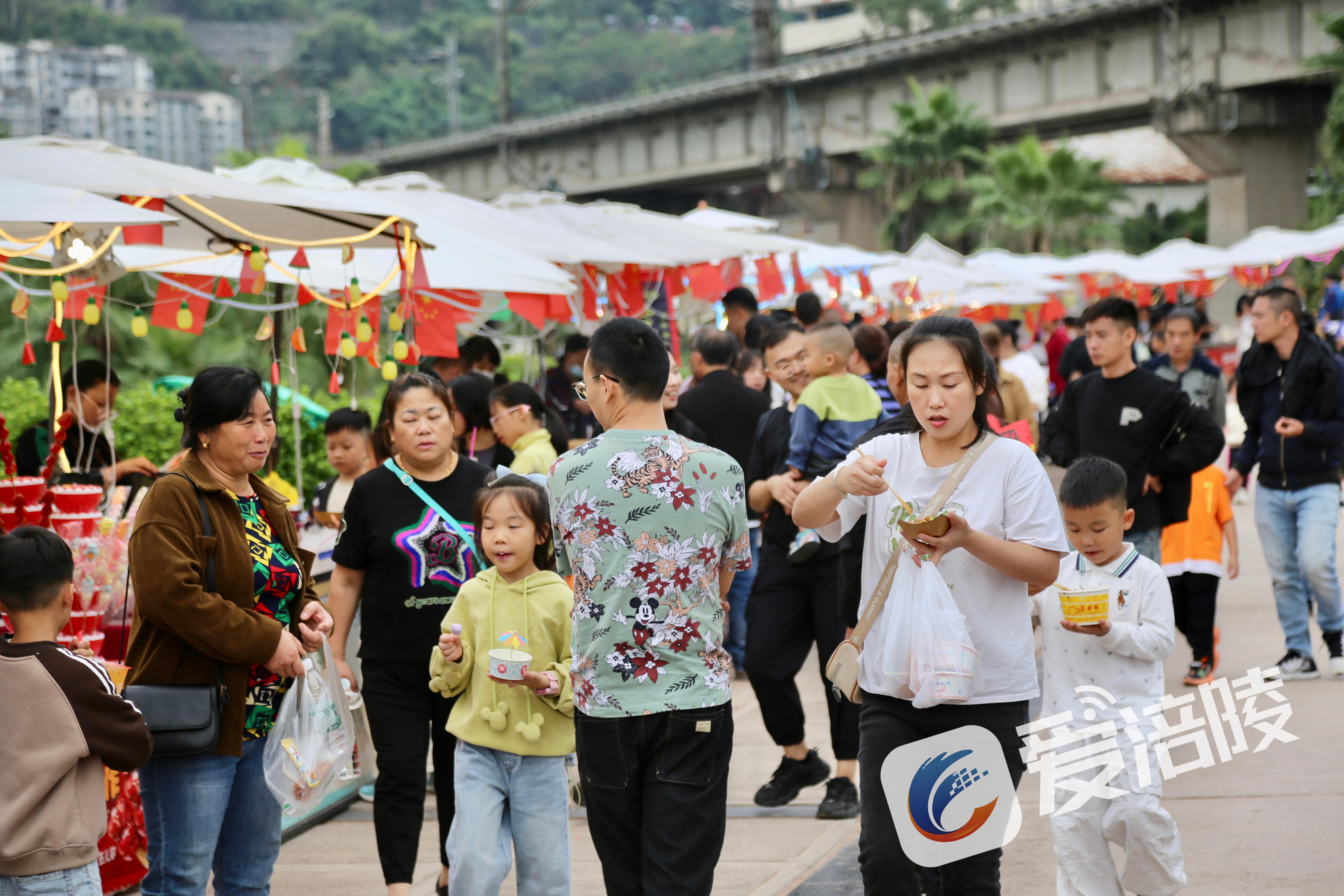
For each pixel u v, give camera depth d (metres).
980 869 5.76
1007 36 72.06
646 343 6.01
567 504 5.94
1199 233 98.12
